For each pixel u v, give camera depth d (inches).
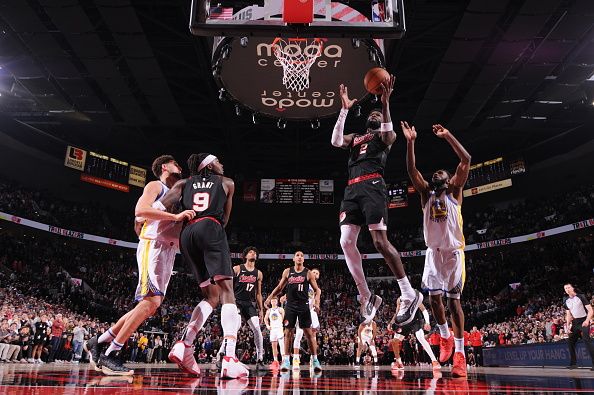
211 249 150.1
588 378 181.9
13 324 472.4
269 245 1331.2
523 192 1186.6
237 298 318.3
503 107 890.1
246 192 1245.7
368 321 184.5
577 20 612.1
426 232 194.1
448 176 195.9
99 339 166.6
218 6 224.2
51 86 840.3
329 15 224.7
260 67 339.3
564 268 892.0
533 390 110.4
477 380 165.8
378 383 145.1
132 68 749.3
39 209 1068.5
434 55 711.7
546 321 586.2
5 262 871.7
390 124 170.2
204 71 765.9
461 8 614.9
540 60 716.0
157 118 955.3
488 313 914.7
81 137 1114.1
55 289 889.5
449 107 897.5
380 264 1282.0
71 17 617.9
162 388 104.0
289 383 139.6
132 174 1213.1
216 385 119.0
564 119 937.5
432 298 192.9
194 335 166.1
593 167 1056.8
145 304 161.8
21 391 88.7
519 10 590.6
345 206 173.0
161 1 611.8
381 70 172.6
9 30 670.5
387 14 223.1
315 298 299.7
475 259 1203.9
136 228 170.4
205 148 1159.6
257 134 1076.5
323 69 339.3
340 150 1155.3
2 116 951.0
